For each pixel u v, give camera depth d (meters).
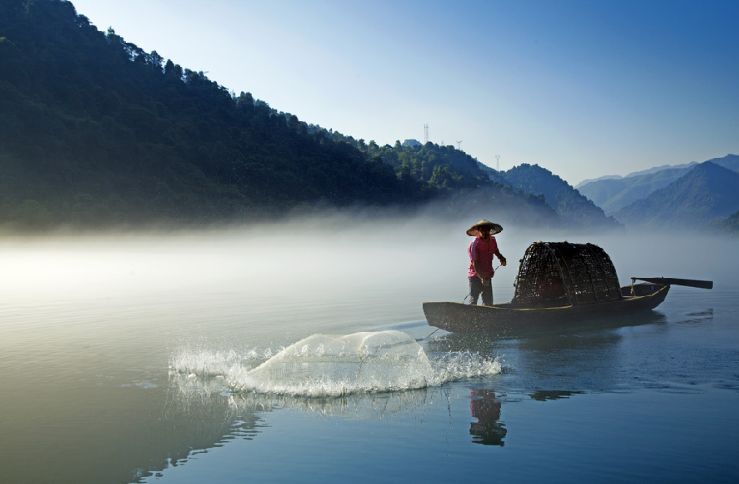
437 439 6.04
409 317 14.66
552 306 14.49
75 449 5.91
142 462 5.58
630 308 14.38
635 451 5.67
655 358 9.54
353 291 22.53
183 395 7.73
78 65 128.38
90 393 7.85
